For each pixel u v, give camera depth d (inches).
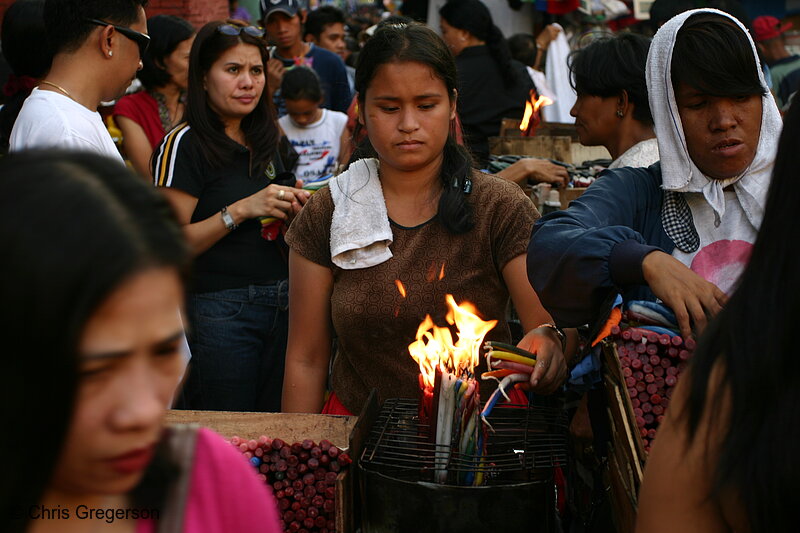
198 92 110.5
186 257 29.6
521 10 269.9
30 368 26.4
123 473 30.0
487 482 62.4
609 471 65.2
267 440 65.9
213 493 36.5
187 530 35.4
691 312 54.2
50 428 27.5
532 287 67.6
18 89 100.3
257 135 114.9
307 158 177.9
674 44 63.9
